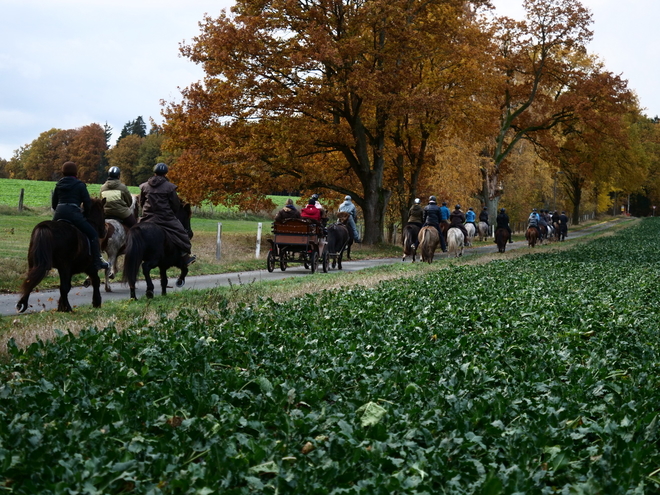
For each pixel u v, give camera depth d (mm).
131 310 11109
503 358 7359
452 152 43281
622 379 6488
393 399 5707
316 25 30500
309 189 36188
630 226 79312
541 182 75875
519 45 52750
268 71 31719
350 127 36531
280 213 21203
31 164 131750
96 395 5586
